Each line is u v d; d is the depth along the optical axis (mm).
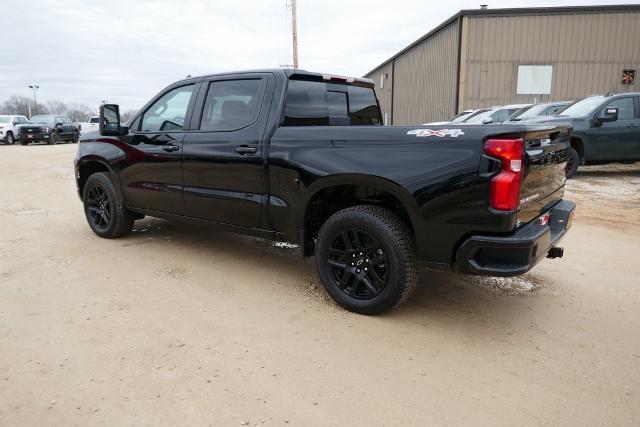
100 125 5008
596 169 12086
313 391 2623
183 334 3246
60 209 7453
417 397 2584
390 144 3291
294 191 3754
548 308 3744
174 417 2391
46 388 2623
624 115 9789
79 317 3490
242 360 2924
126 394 2572
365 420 2389
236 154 4082
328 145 3561
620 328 3412
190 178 4516
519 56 20844
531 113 12609
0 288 4031
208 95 4449
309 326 3389
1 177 11547
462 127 3088
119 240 5551
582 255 5102
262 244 5453
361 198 3754
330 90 4504
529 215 3252
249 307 3699
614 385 2715
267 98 4023
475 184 2971
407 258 3305
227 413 2426
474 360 2967
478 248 3031
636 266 4742
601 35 20391
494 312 3662
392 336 3256
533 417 2430
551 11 20266
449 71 22500
